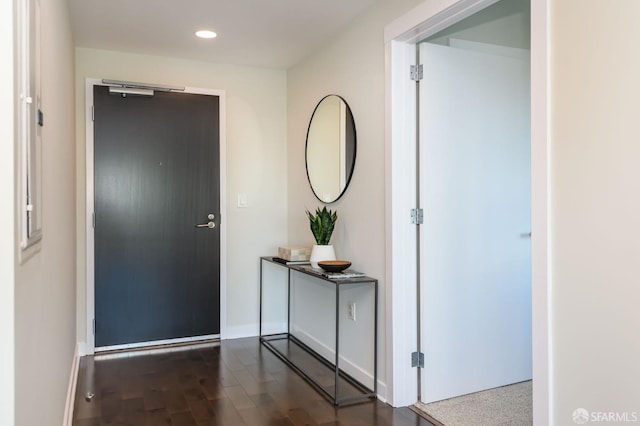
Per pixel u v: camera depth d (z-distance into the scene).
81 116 3.62
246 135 4.17
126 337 3.76
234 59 3.96
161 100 3.84
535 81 1.74
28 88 1.16
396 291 2.68
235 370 3.29
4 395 0.96
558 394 1.68
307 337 3.89
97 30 3.28
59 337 2.06
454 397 2.78
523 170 2.97
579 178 1.60
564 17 1.64
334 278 2.83
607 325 1.52
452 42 2.89
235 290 4.14
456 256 2.78
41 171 1.45
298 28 3.26
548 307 1.70
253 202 4.20
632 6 1.43
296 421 2.49
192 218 3.95
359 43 3.06
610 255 1.51
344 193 3.27
